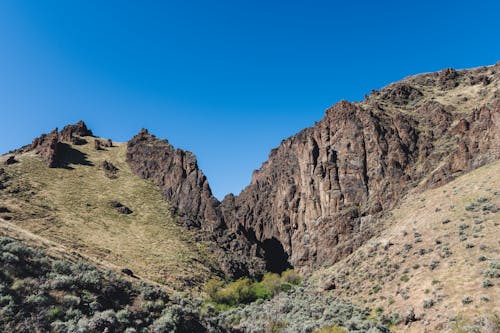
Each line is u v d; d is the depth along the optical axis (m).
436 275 53.47
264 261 112.00
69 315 29.50
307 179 126.06
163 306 37.44
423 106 130.75
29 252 35.22
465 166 85.75
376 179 105.62
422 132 114.62
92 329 28.77
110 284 37.00
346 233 98.75
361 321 49.38
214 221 122.38
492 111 90.00
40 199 102.44
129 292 37.88
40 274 33.16
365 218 98.19
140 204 122.31
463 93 139.25
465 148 88.38
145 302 36.75
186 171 142.25
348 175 113.06
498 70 152.88
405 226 76.69
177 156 147.62
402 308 50.69
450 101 131.88
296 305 64.50
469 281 47.59
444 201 75.75
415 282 55.12
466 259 52.78
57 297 31.05
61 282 32.53
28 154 142.75
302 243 112.62
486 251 52.16
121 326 30.92
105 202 115.88
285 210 131.62
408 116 123.69
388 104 146.75
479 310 41.31
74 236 83.81
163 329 32.94
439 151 101.06
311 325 48.06
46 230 81.88
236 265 101.38
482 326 38.31
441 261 56.25
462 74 176.12
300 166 135.38
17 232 43.94
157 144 168.12
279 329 48.75
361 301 60.38
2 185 103.38
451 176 85.69
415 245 66.25
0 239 36.03
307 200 121.31
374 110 129.75
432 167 97.94
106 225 99.06
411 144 110.88
